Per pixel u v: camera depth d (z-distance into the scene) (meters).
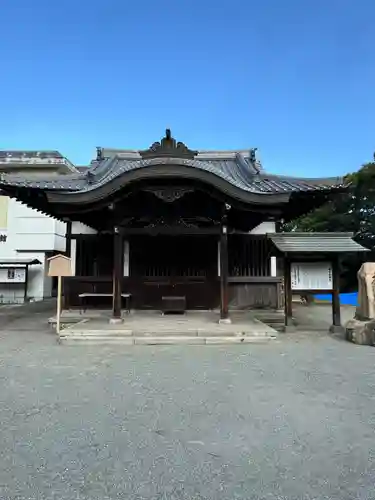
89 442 3.47
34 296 23.16
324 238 9.85
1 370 6.05
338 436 3.60
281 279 12.31
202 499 2.61
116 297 9.77
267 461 3.13
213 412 4.19
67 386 5.15
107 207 9.76
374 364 6.41
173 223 10.46
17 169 23.75
